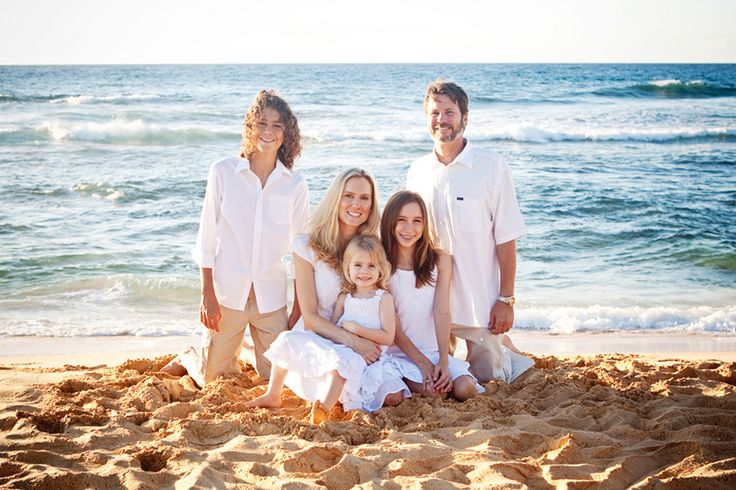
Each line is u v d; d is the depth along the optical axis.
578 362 5.56
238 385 4.70
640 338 7.27
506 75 51.41
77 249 10.46
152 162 17.95
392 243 4.53
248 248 4.72
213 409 4.04
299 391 4.22
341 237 4.52
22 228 11.66
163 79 47.38
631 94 36.69
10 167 16.83
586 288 9.30
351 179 4.40
